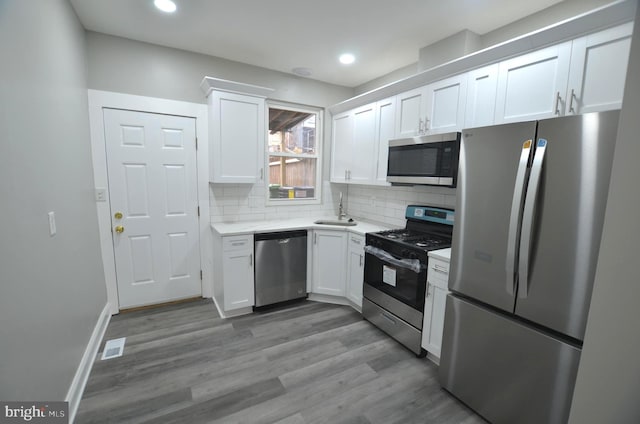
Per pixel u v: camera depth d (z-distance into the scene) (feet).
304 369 7.01
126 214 9.25
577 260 4.25
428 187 9.45
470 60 6.87
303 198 12.71
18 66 4.19
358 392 6.31
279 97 11.30
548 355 4.59
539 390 4.75
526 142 4.75
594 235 4.07
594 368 3.87
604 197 3.97
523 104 6.04
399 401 6.09
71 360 5.78
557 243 4.44
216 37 8.59
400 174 8.63
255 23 7.79
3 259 3.57
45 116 5.12
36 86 4.79
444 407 5.97
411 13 7.16
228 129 9.67
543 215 4.59
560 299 4.44
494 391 5.41
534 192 4.56
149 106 9.16
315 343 8.09
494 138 5.22
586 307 4.19
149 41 8.90
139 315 9.40
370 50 9.23
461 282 5.92
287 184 12.34
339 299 10.71
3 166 3.65
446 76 7.58
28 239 4.24
